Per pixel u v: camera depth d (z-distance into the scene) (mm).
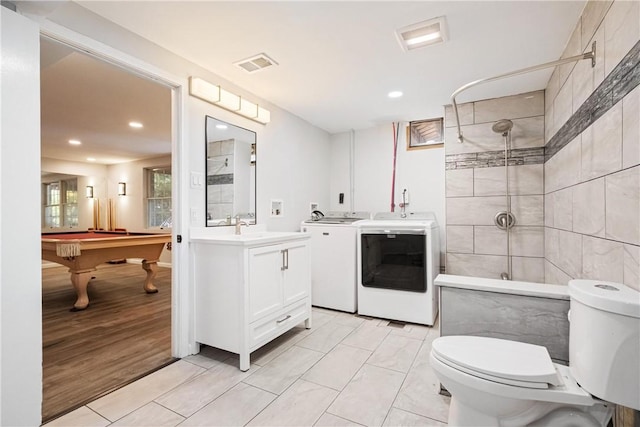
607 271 1406
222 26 1874
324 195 4191
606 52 1410
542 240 2822
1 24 1300
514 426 1198
